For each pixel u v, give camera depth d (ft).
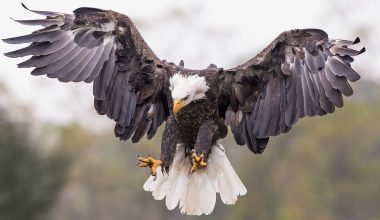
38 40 42.34
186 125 42.60
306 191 143.84
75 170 138.21
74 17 43.14
